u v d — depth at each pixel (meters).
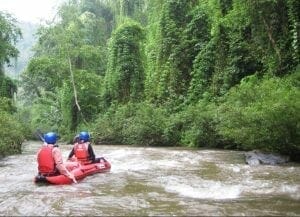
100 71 49.44
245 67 27.95
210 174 12.09
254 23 25.45
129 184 10.47
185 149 21.97
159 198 8.68
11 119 21.84
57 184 10.50
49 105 51.59
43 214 7.43
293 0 23.53
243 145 18.25
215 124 22.34
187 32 34.84
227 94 24.92
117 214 7.36
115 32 40.31
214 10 34.50
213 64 31.25
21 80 59.94
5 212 7.60
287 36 24.61
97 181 10.96
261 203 8.13
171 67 34.25
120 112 33.22
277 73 24.08
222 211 7.45
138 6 54.59
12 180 11.38
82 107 42.78
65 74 43.09
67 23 43.12
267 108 15.08
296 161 15.60
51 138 10.90
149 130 27.41
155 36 42.38
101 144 31.16
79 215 7.32
